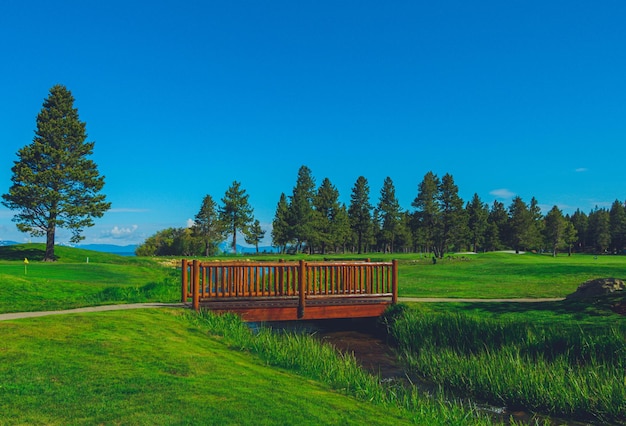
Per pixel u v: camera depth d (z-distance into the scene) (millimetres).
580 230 150875
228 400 7262
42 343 9844
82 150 55844
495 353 12977
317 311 16781
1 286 18203
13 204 51656
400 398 9602
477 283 27688
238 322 14906
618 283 18109
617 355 11633
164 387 7664
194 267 15562
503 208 139500
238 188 99812
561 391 10102
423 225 105062
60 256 52625
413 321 15648
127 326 12148
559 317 15211
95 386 7543
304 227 102875
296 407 7246
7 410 6488
